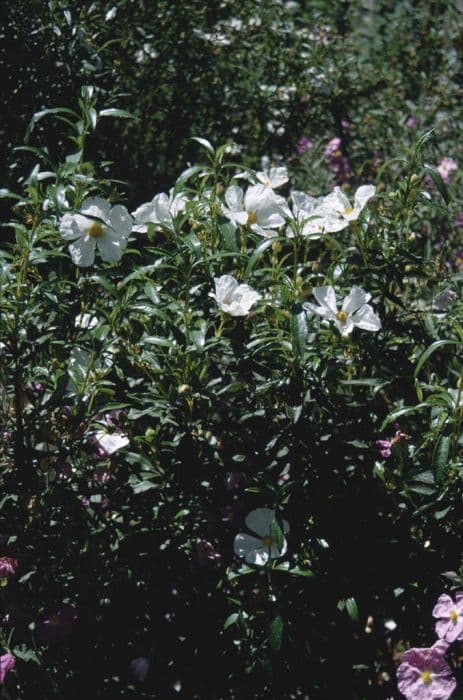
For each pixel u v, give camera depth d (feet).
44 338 4.69
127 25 7.39
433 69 9.00
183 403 4.70
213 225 4.94
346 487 4.86
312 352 4.75
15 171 6.72
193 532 4.87
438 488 4.76
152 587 4.84
